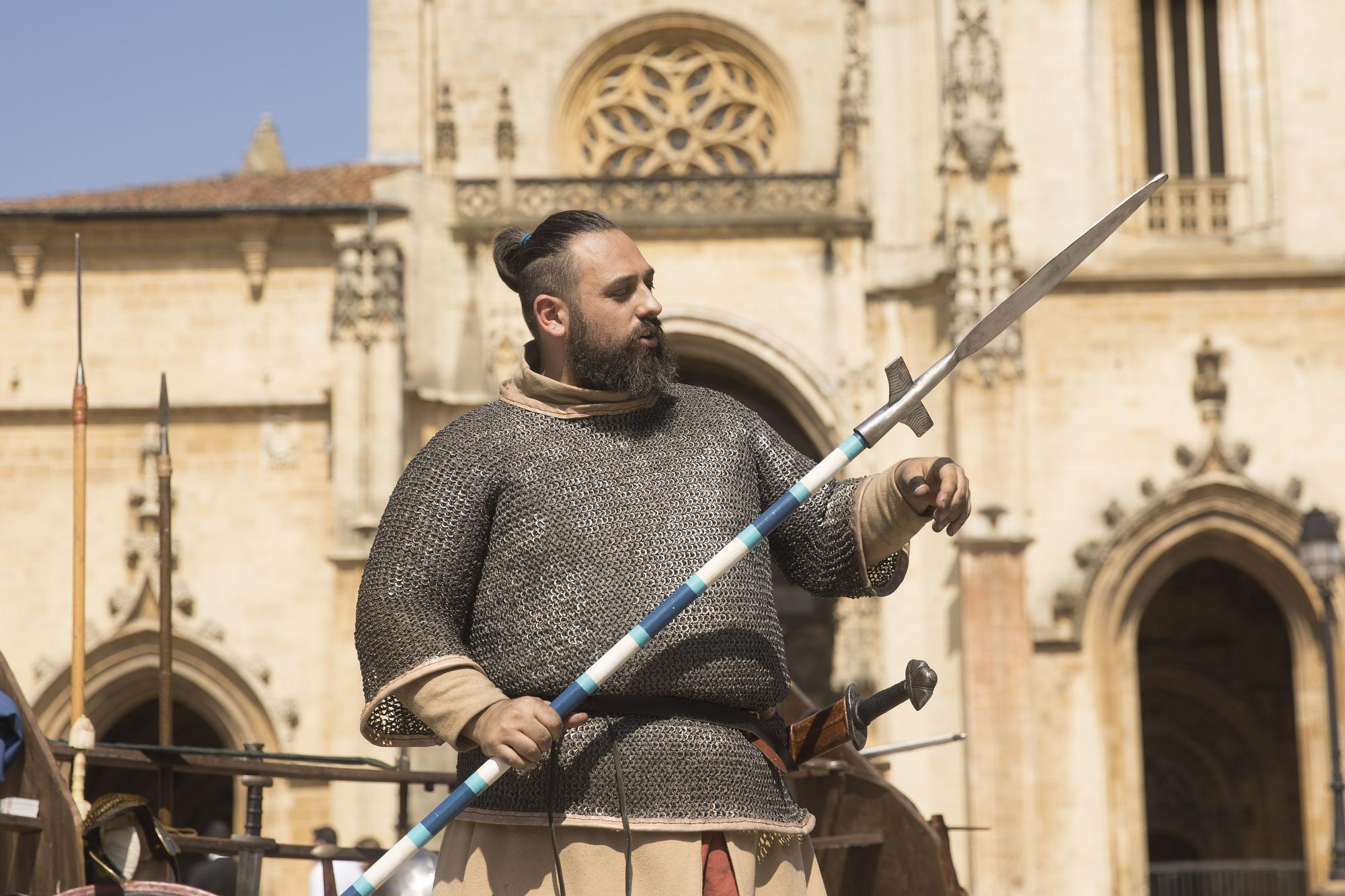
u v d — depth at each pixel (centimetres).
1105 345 4447
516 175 4816
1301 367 4450
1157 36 4716
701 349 4578
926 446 4459
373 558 620
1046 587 4341
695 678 600
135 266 4506
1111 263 4488
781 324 4550
